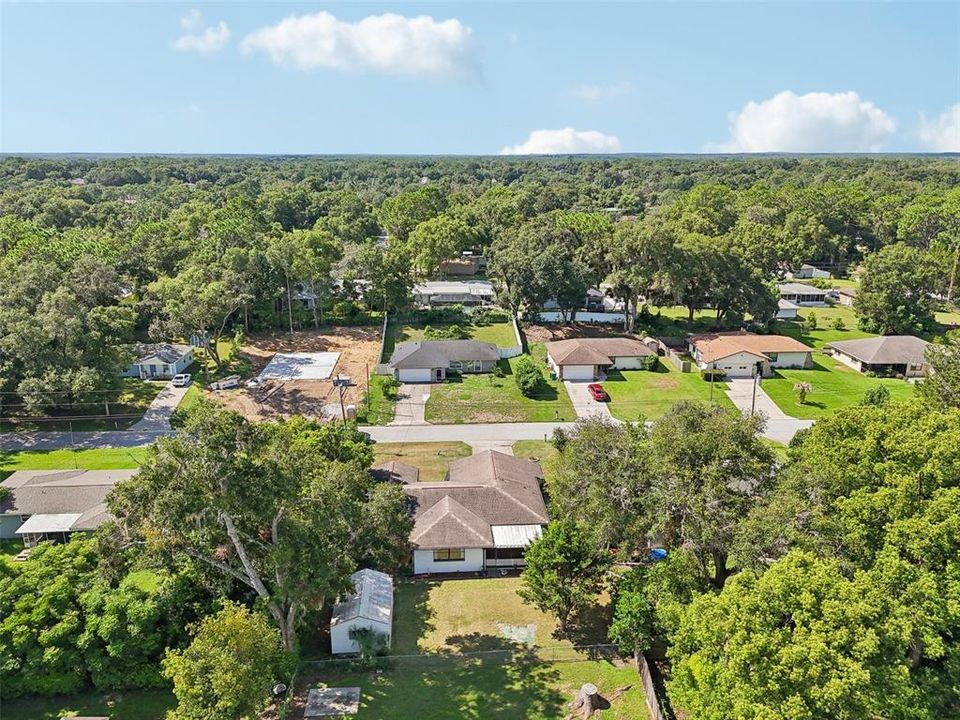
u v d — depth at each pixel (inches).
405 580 1545.3
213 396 2706.7
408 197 5580.7
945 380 1592.0
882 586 974.4
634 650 1237.7
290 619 1175.6
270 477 1011.9
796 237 5182.1
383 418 2546.8
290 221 6063.0
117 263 3462.1
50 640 1131.3
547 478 1697.8
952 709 961.5
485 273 4766.2
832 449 1253.7
